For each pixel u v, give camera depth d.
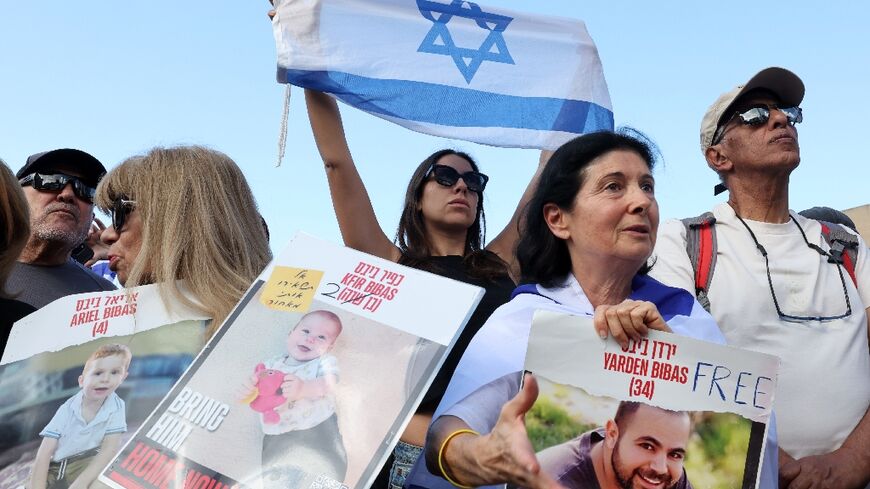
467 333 3.00
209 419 1.71
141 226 2.25
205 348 1.82
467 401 1.86
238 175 2.36
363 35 3.60
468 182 3.61
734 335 2.71
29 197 3.61
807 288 2.77
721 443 1.64
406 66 3.61
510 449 1.51
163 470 1.66
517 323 2.03
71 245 3.69
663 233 2.97
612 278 2.11
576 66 3.80
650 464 1.62
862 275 2.87
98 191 2.36
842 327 2.72
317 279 1.87
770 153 2.93
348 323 1.77
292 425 1.66
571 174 2.14
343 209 3.64
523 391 1.54
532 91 3.72
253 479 1.61
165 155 2.30
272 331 1.81
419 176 3.68
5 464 1.84
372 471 1.56
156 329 2.00
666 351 1.69
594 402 1.66
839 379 2.62
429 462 1.77
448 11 3.74
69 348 1.99
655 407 1.66
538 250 2.22
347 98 3.50
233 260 2.19
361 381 1.68
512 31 3.80
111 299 2.08
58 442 1.85
